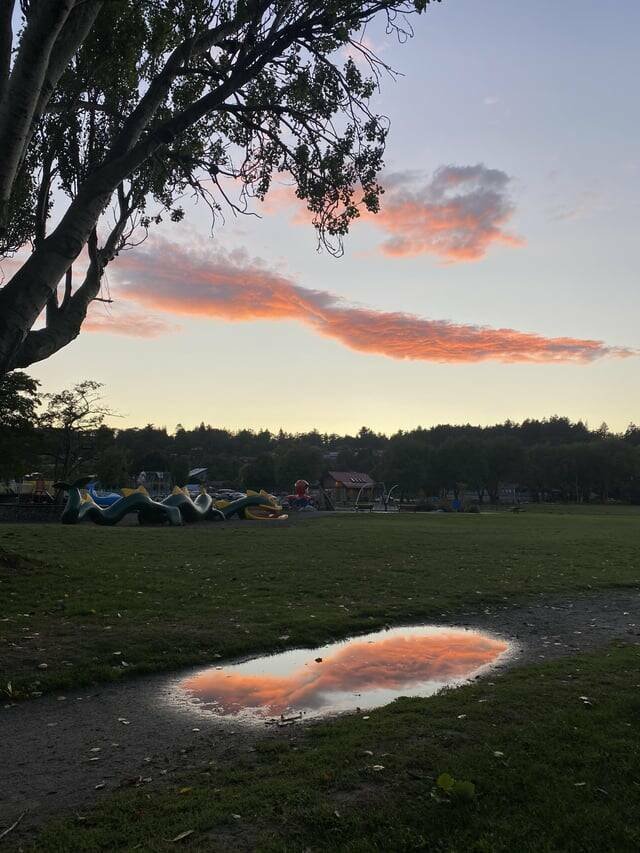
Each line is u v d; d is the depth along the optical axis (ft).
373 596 39.91
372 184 43.91
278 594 39.47
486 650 28.09
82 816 12.60
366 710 19.69
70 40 29.07
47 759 15.83
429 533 93.30
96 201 31.73
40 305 30.53
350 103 42.14
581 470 346.74
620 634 31.40
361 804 12.62
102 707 20.06
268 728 18.10
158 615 32.35
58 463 168.25
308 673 24.16
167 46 34.27
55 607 33.19
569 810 12.20
